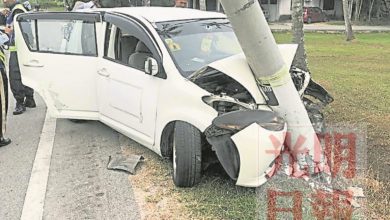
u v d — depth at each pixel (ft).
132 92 18.39
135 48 19.33
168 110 16.30
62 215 14.64
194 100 15.44
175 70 16.70
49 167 18.63
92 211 14.80
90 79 20.92
